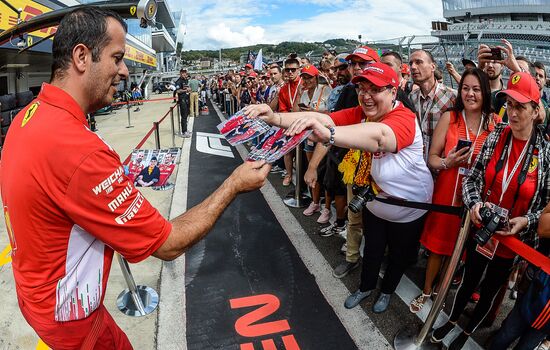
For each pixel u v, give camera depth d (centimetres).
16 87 1047
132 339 264
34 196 119
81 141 118
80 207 120
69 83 124
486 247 211
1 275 338
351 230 333
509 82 216
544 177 213
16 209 122
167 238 133
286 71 511
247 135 189
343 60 397
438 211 245
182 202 528
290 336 267
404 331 266
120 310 293
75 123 122
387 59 340
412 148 235
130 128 1228
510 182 219
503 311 293
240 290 320
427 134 329
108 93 132
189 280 335
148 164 477
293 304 301
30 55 720
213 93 2516
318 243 401
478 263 236
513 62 308
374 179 252
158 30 3903
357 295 299
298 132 171
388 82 222
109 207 122
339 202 400
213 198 144
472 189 227
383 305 291
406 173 241
